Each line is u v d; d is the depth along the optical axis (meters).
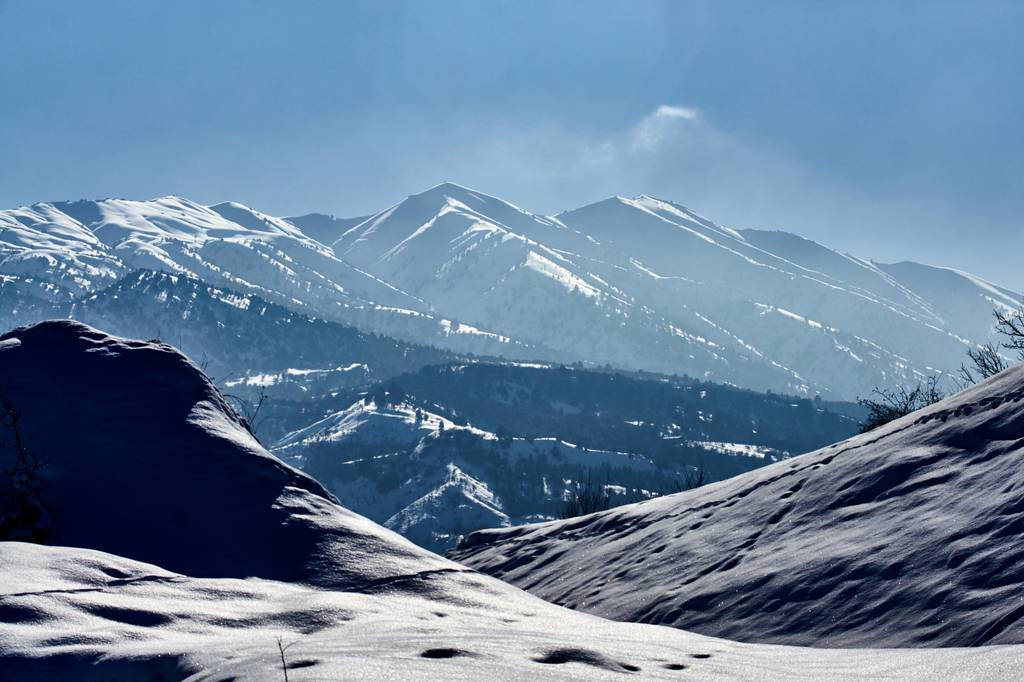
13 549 15.20
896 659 10.65
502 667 9.16
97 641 11.51
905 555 16.75
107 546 19.31
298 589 15.97
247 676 9.04
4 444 21.59
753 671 10.31
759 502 24.36
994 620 13.22
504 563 34.19
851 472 22.00
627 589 24.02
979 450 19.14
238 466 22.39
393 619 13.33
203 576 18.38
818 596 17.31
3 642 11.28
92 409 23.56
